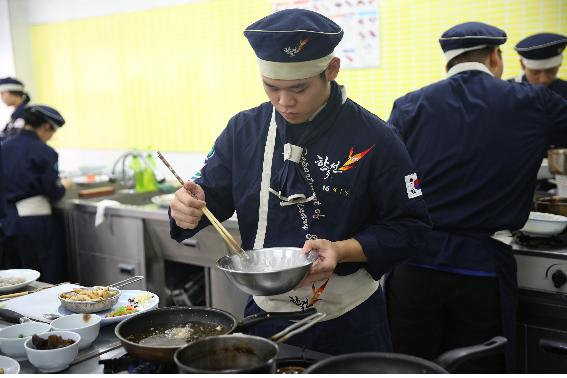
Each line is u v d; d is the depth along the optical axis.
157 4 4.69
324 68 1.53
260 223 1.73
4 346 1.39
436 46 3.49
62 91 5.58
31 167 4.14
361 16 3.72
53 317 1.63
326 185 1.66
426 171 2.30
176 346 1.20
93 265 4.20
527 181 2.24
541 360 2.43
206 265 3.55
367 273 1.73
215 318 1.41
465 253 2.27
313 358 1.35
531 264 2.38
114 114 5.19
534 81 3.01
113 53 5.08
